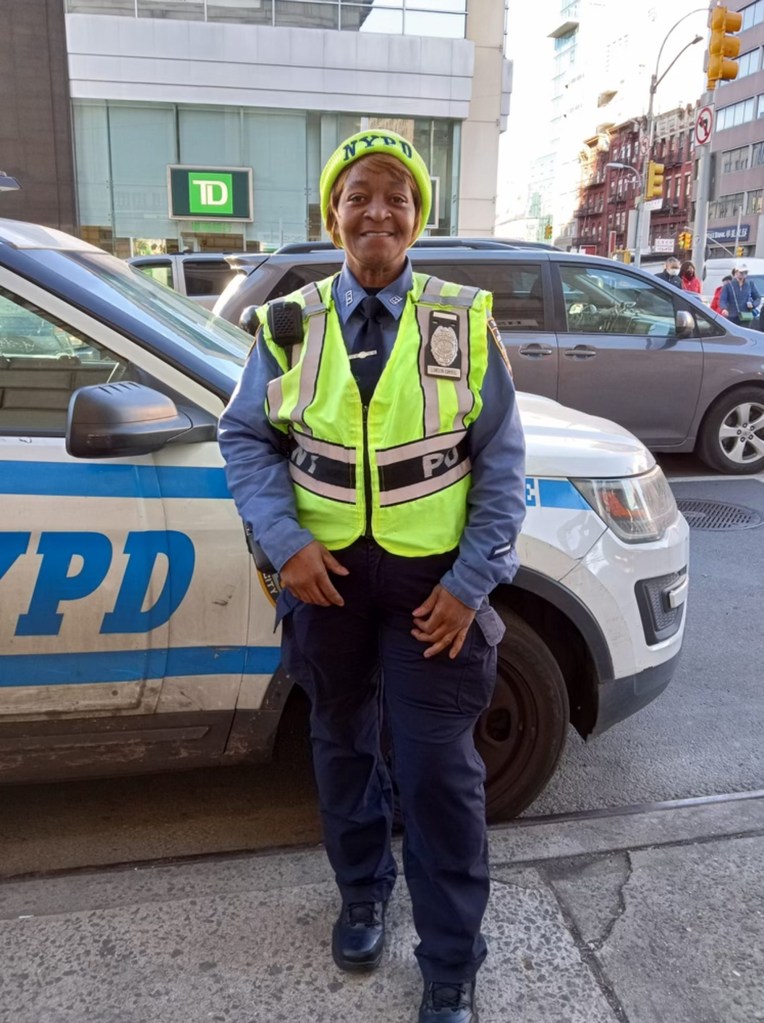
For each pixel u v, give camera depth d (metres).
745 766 3.10
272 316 1.72
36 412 2.23
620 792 2.93
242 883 2.29
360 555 1.69
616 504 2.55
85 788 2.94
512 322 6.77
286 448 1.82
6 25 16.30
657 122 76.31
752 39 62.38
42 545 2.14
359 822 1.97
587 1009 1.89
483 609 1.76
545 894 2.22
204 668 2.31
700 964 2.01
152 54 16.92
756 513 6.20
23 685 2.22
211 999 1.91
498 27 17.83
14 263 2.25
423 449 1.64
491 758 2.57
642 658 2.62
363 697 1.88
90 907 2.20
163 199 17.92
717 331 7.12
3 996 1.91
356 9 17.36
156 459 2.20
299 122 17.89
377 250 1.62
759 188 62.84
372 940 1.99
